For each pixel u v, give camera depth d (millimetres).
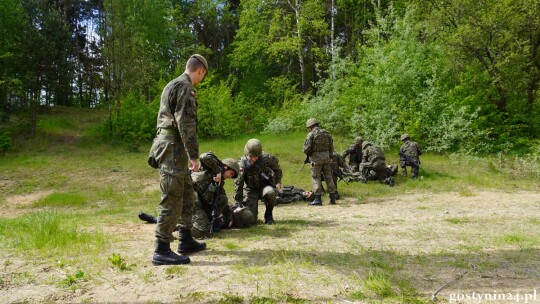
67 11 42500
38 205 9469
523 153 15172
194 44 35625
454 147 15695
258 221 5777
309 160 8227
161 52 32406
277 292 2668
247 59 31562
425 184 10438
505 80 16266
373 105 16875
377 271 3115
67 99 41562
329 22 30766
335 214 6527
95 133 24406
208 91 23828
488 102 17344
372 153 10953
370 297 2604
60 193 10648
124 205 9078
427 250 3793
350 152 11711
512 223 5254
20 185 12320
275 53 27766
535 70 16703
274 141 19156
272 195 5414
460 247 3904
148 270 3166
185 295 2643
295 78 33938
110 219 6043
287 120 21766
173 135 3391
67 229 4680
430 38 18000
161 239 3346
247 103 26859
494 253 3678
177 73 25891
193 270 3166
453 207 7031
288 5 28797
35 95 24422
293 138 19953
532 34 16250
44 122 26438
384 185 10664
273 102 31016
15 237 4254
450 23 17406
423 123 15586
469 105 15641
